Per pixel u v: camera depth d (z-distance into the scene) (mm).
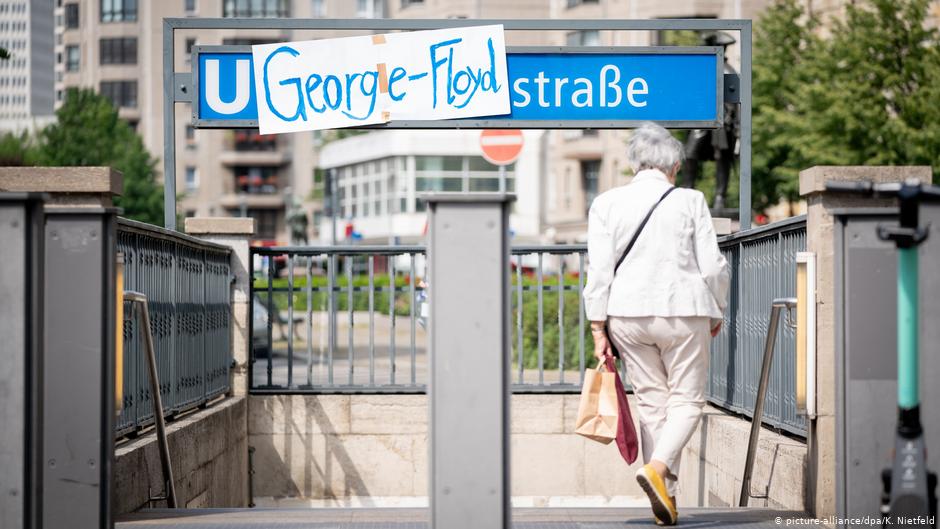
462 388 6805
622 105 15055
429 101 15148
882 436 8039
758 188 55406
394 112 15148
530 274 96812
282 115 15188
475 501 6797
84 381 7559
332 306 16328
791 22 55281
